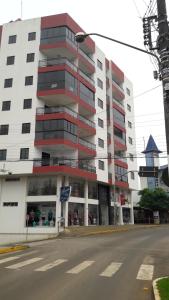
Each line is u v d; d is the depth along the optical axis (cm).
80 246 1984
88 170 4272
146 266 1270
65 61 4066
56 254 1617
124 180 5300
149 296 823
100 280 1008
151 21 1233
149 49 1191
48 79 4041
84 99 4394
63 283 953
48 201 3775
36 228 3634
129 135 5791
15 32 4347
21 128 3953
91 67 4691
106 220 4831
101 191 4731
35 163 3816
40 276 1059
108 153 4962
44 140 3831
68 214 3884
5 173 3856
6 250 1864
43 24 4278
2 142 3969
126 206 5512
